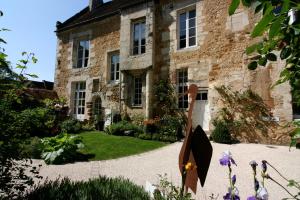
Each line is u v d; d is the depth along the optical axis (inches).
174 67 400.8
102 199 95.3
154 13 426.6
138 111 432.5
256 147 281.9
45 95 540.1
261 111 311.1
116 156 256.1
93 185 108.7
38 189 105.0
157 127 379.9
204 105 371.2
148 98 408.2
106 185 108.9
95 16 560.7
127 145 306.2
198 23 384.5
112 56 509.0
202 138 69.6
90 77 526.3
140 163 225.9
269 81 307.6
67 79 567.8
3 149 86.8
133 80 454.6
